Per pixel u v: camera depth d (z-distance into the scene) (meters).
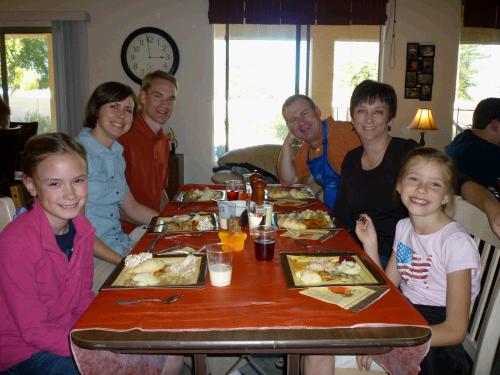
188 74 4.98
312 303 1.09
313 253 1.46
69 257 1.40
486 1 4.77
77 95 4.96
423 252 1.46
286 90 5.14
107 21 4.91
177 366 1.56
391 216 1.99
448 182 1.41
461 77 5.00
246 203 2.01
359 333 0.95
